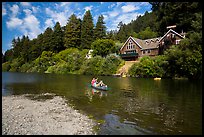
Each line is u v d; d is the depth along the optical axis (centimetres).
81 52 7962
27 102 1941
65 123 1305
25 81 4003
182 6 5572
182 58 3784
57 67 7688
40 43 10338
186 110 1625
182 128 1225
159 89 2700
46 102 1942
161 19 6875
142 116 1467
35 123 1301
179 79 3969
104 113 1548
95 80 3073
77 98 2142
